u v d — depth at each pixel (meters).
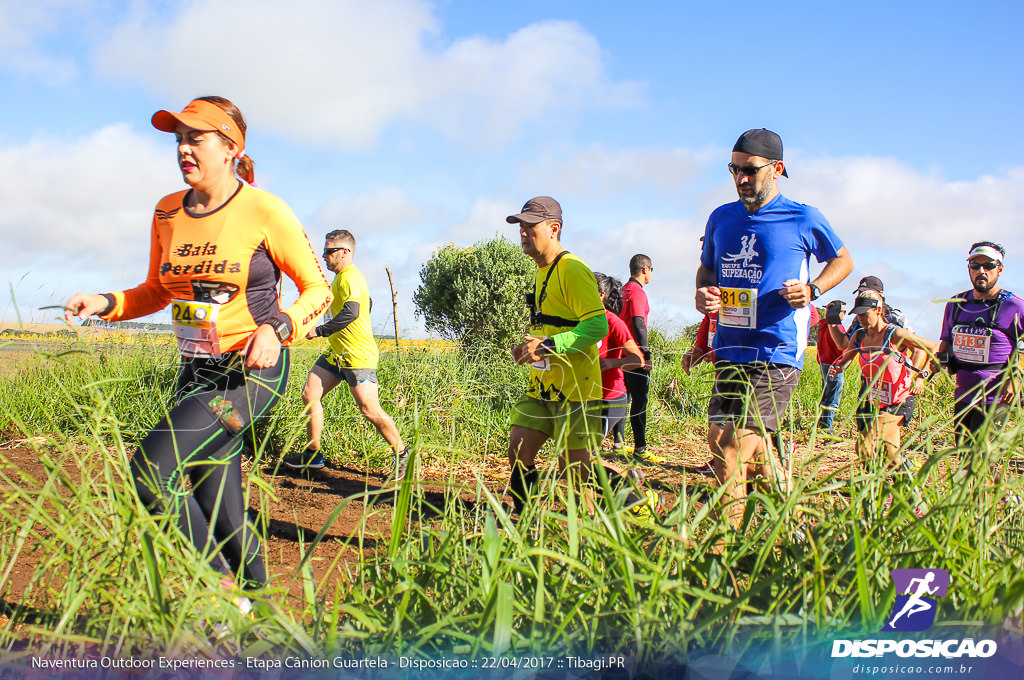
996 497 2.23
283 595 2.09
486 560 2.00
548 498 2.36
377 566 2.30
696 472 5.52
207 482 2.49
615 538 2.03
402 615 1.90
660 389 7.09
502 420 5.89
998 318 5.02
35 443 2.12
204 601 1.88
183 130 2.54
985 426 2.20
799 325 3.46
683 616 1.94
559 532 2.32
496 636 1.74
